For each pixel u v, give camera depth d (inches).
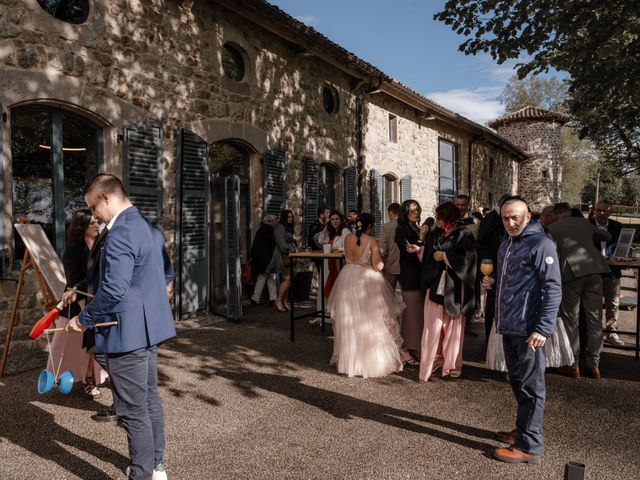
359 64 392.2
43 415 142.9
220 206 286.7
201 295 279.0
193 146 271.7
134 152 238.8
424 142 563.2
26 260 174.6
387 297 189.5
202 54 281.3
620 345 207.3
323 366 192.9
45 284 165.0
